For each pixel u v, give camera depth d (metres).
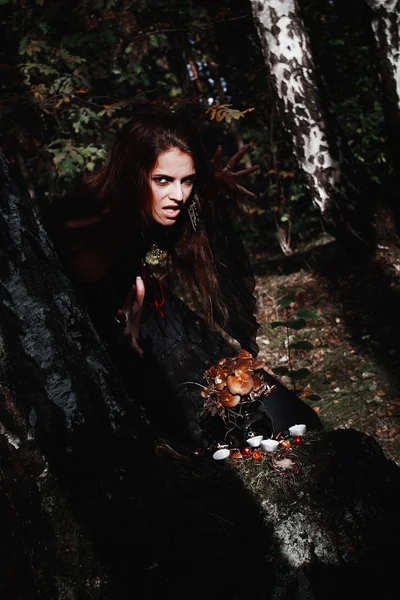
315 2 9.16
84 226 2.54
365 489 1.75
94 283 2.71
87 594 1.56
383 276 6.43
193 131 2.55
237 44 10.27
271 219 10.89
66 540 1.59
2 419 1.58
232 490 1.77
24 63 5.96
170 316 2.96
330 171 6.96
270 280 7.38
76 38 6.34
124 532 1.65
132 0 6.98
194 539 1.65
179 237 2.91
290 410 2.73
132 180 2.51
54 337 1.72
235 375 2.45
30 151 7.72
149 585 1.59
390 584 1.61
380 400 4.46
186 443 2.73
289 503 1.72
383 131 10.30
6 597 1.51
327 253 7.46
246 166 10.53
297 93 6.91
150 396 2.83
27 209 1.80
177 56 10.31
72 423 1.70
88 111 6.18
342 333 5.78
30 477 1.60
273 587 1.60
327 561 1.63
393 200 6.95
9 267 1.69
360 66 10.34
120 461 1.76
